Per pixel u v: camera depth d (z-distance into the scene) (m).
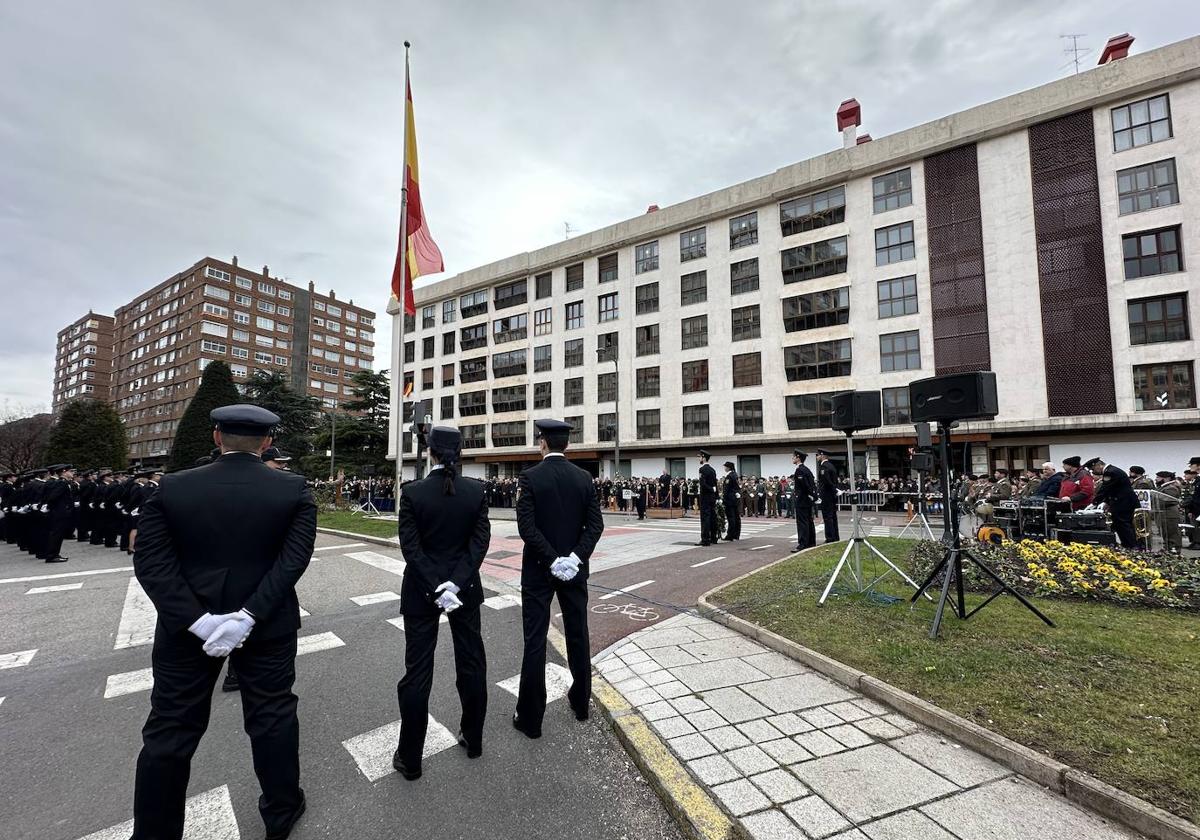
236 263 77.88
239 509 2.59
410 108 14.73
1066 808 2.60
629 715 3.66
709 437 32.19
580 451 37.19
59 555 11.30
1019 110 24.61
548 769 3.21
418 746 3.09
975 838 2.38
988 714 3.36
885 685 3.82
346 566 9.80
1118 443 22.48
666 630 5.57
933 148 26.44
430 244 15.10
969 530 13.84
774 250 31.12
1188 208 21.59
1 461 56.50
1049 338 23.70
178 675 2.44
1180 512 11.52
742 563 9.42
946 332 25.94
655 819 2.74
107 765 3.33
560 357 39.50
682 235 34.75
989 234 25.25
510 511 27.77
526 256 41.66
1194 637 4.60
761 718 3.57
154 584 2.37
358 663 4.99
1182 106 21.94
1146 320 22.12
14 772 3.24
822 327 29.22
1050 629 4.87
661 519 22.14
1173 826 2.31
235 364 75.56
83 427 48.06
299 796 2.68
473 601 3.38
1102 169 23.16
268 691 2.63
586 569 3.81
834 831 2.43
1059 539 9.55
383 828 2.65
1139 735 3.05
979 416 4.82
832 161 29.00
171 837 2.36
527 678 3.60
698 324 33.56
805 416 29.38
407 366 49.03
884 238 27.83
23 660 5.14
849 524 17.59
